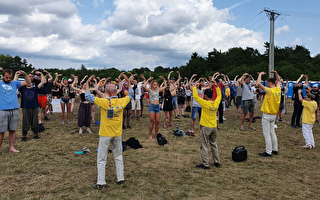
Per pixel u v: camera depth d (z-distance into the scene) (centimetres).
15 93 558
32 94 668
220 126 950
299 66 5191
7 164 479
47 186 387
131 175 443
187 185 406
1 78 557
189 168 488
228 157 569
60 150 587
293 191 392
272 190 395
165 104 912
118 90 439
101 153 388
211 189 393
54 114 1195
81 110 766
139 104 1070
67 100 926
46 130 810
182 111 1195
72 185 393
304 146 659
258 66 4922
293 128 927
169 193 374
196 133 821
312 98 645
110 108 382
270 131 593
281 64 5375
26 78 589
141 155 566
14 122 552
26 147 602
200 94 826
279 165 517
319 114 1312
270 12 2302
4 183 394
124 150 597
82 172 452
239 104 1148
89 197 353
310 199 366
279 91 571
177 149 623
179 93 1170
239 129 893
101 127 390
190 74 6562
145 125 946
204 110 489
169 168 485
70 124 931
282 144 695
